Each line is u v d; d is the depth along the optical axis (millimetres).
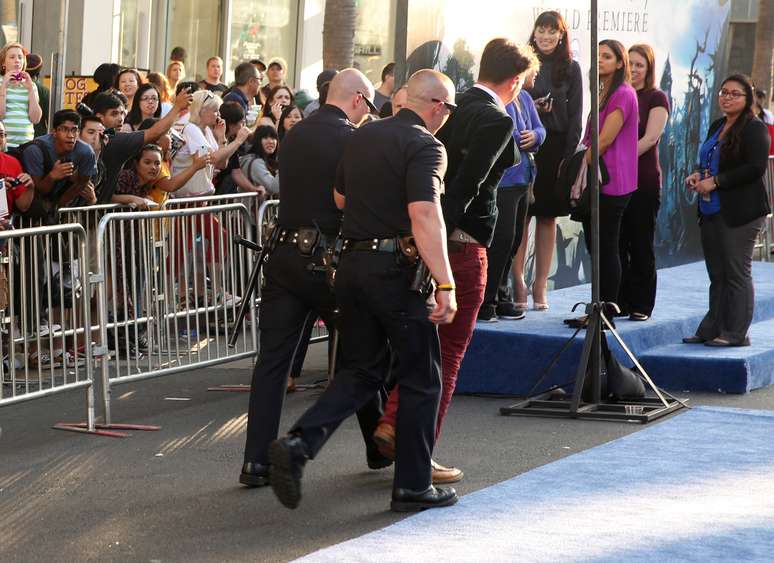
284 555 5402
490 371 8852
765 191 9320
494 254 9133
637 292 9695
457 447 7328
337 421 5770
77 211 9422
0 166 9000
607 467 6793
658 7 13352
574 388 8211
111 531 5730
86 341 7699
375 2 20859
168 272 8492
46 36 16297
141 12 18344
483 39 10383
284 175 6488
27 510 6066
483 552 5297
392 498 6020
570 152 9781
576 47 11398
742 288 9375
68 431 7785
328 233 6410
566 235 11938
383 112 8945
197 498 6270
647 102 9820
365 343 5879
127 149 9836
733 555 5301
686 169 14336
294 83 20953
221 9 19719
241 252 9008
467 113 6551
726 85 9203
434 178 5648
